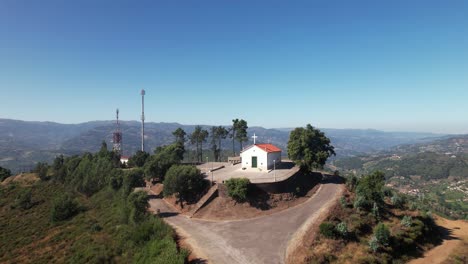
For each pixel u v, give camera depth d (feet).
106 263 142.20
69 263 153.79
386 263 139.13
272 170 251.19
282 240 145.07
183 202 203.41
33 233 213.87
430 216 208.13
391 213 192.54
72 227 204.23
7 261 178.81
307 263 125.08
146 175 249.34
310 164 228.63
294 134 240.53
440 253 167.22
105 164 288.71
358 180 222.48
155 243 140.87
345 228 147.64
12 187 336.90
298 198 203.51
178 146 330.75
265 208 186.19
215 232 157.58
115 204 222.28
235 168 275.59
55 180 333.21
